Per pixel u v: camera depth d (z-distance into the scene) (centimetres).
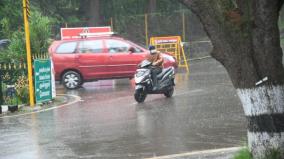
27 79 2369
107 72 3084
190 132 1514
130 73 3105
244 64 899
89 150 1345
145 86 2225
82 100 2442
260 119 912
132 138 1468
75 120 1844
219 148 1291
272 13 880
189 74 3366
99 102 2327
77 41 3097
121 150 1327
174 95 2394
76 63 3053
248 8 887
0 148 1426
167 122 1694
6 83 2450
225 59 913
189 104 2078
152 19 4797
